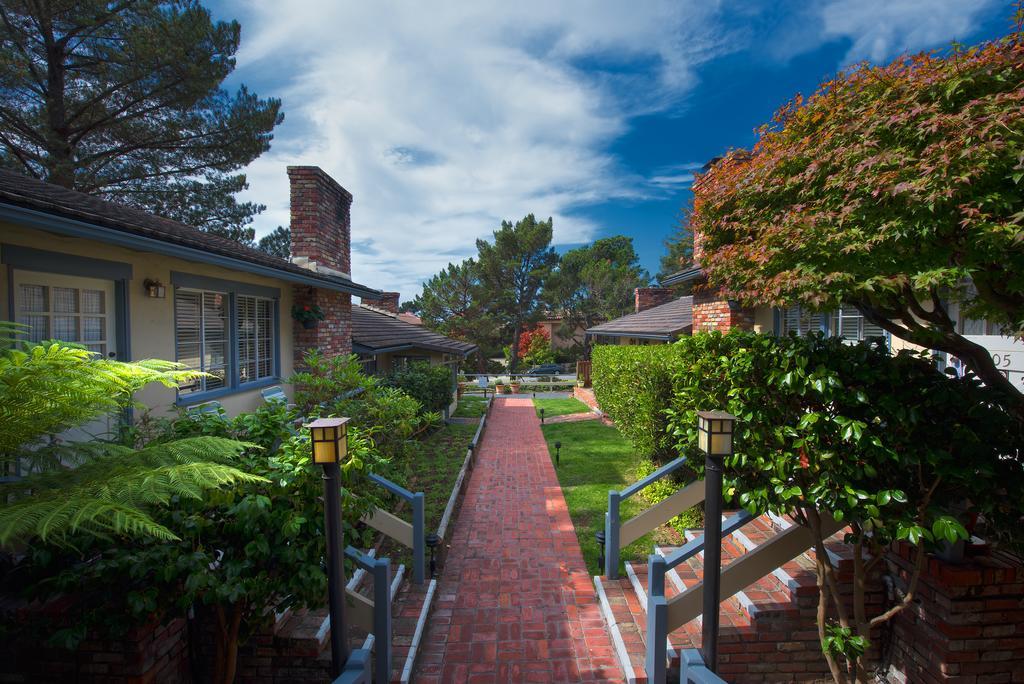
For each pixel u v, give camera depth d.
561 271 44.12
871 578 4.62
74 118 15.35
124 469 3.12
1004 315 3.70
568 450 12.96
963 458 3.19
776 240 3.39
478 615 5.54
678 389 4.67
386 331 15.59
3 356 3.29
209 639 4.45
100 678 3.72
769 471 3.85
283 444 3.86
